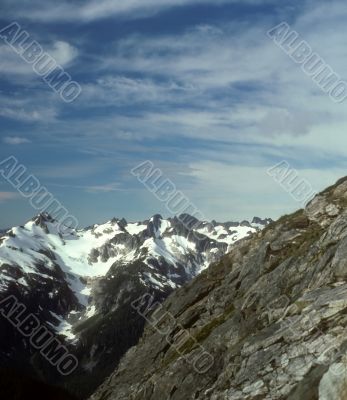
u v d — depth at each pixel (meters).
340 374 33.81
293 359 41.12
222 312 72.56
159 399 61.34
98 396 84.19
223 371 50.28
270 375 41.81
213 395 47.28
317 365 38.62
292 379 39.41
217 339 60.50
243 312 61.00
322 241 58.25
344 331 39.22
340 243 51.41
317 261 55.47
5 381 71.88
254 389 42.06
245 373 45.03
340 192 75.19
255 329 54.44
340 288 45.12
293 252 66.62
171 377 61.72
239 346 50.84
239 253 89.50
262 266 71.12
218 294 78.06
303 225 73.69
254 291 63.19
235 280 77.44
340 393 32.62
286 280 58.56
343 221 57.09
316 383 36.19
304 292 51.72
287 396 38.34
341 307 41.94
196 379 57.50
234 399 42.94
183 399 56.06
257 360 45.03
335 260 49.78
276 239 73.50
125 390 75.38
